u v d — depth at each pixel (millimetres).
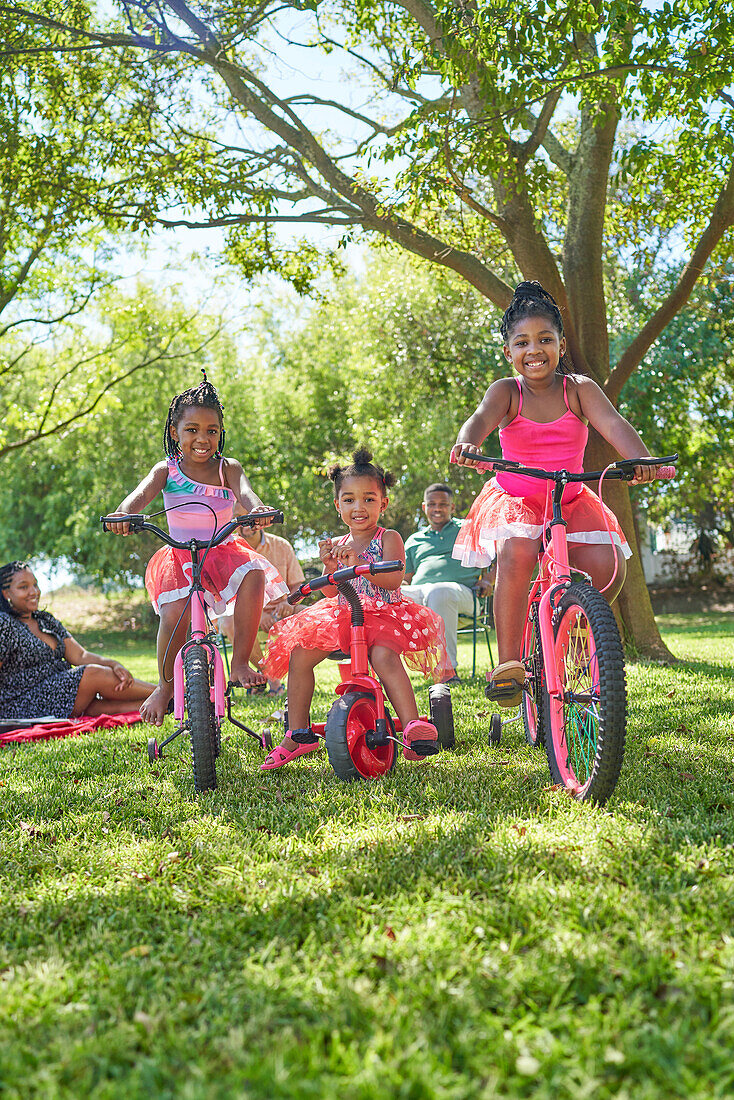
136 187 10055
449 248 9453
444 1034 1660
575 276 9555
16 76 10977
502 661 4090
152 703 4527
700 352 15734
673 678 6668
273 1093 1489
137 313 15570
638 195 11219
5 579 6789
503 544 4020
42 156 10367
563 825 2914
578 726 3477
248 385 26516
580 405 3963
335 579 3799
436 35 8719
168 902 2441
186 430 4520
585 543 3975
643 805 3145
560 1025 1668
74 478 25000
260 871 2627
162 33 9375
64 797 3811
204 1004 1818
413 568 8219
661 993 1789
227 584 4520
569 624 3469
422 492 21922
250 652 4562
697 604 25500
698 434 18578
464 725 5148
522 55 7180
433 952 1973
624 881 2385
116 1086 1531
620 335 15977
